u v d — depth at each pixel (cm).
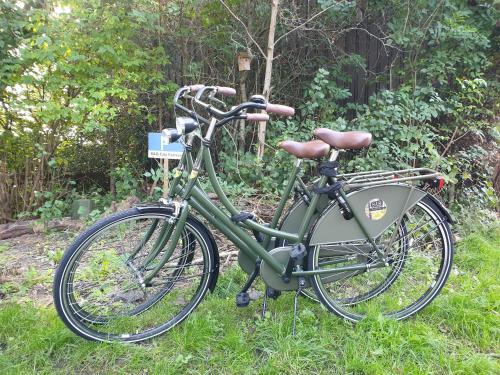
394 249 225
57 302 186
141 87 454
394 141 441
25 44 412
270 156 441
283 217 225
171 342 203
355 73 512
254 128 473
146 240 203
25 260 319
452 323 219
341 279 219
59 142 504
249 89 504
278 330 205
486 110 455
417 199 213
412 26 459
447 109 444
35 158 495
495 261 293
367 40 504
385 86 504
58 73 421
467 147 462
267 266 207
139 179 518
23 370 182
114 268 215
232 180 430
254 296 242
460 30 423
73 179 544
